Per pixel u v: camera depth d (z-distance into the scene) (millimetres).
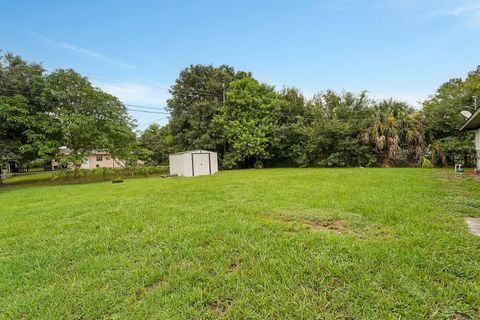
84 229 3533
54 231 3490
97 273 2232
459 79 17625
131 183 10195
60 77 12875
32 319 1646
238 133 18141
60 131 13078
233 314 1624
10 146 11961
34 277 2205
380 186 6340
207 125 19812
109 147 14836
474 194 5148
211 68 22203
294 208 4195
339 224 3332
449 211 3797
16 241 3145
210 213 4105
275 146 19141
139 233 3262
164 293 1888
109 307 1745
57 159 13508
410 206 4090
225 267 2236
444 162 14320
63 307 1755
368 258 2234
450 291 1735
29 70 12445
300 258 2299
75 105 13391
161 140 23203
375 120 16125
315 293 1801
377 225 3209
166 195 6148
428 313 1550
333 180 7980
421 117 15258
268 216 3828
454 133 14688
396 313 1554
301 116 20328
